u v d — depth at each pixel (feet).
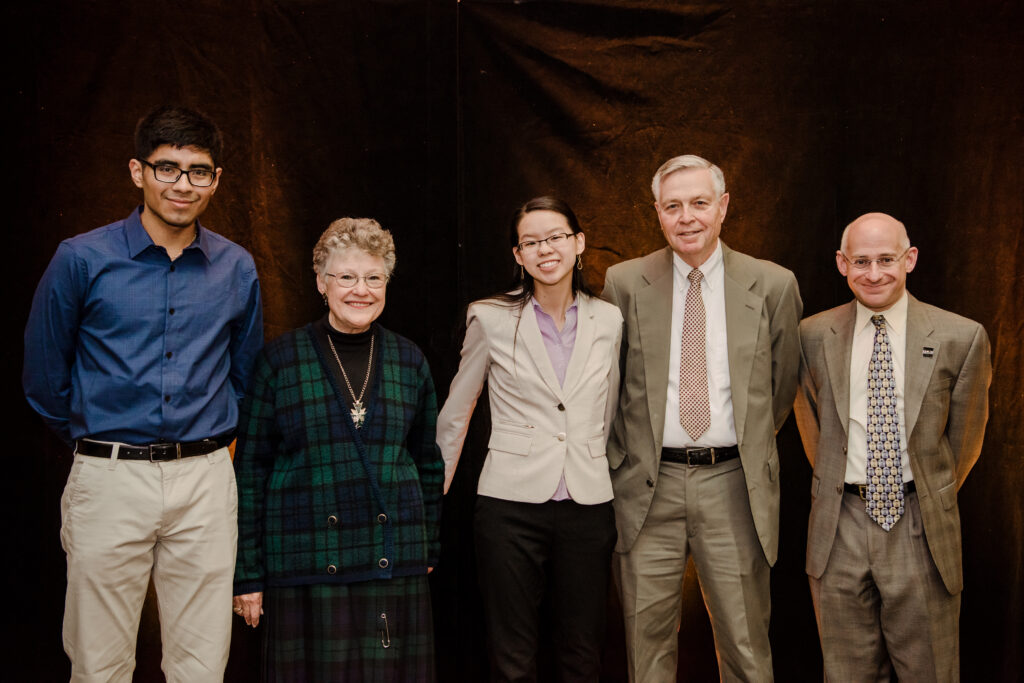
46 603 9.21
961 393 8.05
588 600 7.91
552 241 7.76
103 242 7.16
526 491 7.82
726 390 8.08
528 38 9.75
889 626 8.13
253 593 7.25
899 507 7.97
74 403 7.20
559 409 7.88
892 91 9.70
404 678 7.26
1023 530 9.73
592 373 7.96
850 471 8.14
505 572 7.88
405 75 9.71
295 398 7.20
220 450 7.53
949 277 9.74
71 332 7.16
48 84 9.02
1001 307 9.72
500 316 8.08
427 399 7.75
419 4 9.70
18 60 8.96
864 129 9.74
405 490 7.34
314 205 9.65
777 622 10.14
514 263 9.86
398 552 7.25
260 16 9.48
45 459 9.17
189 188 7.07
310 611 7.11
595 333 8.04
